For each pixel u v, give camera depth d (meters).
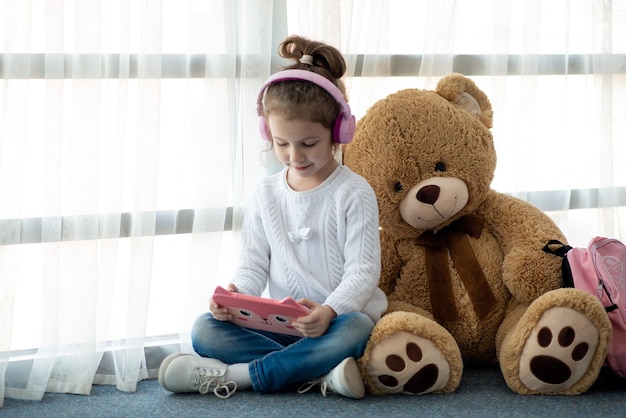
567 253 1.76
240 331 1.72
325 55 1.66
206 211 1.86
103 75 1.79
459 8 2.06
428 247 1.86
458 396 1.67
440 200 1.75
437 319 1.84
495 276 1.83
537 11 2.03
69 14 1.75
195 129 1.87
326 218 1.73
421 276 1.87
